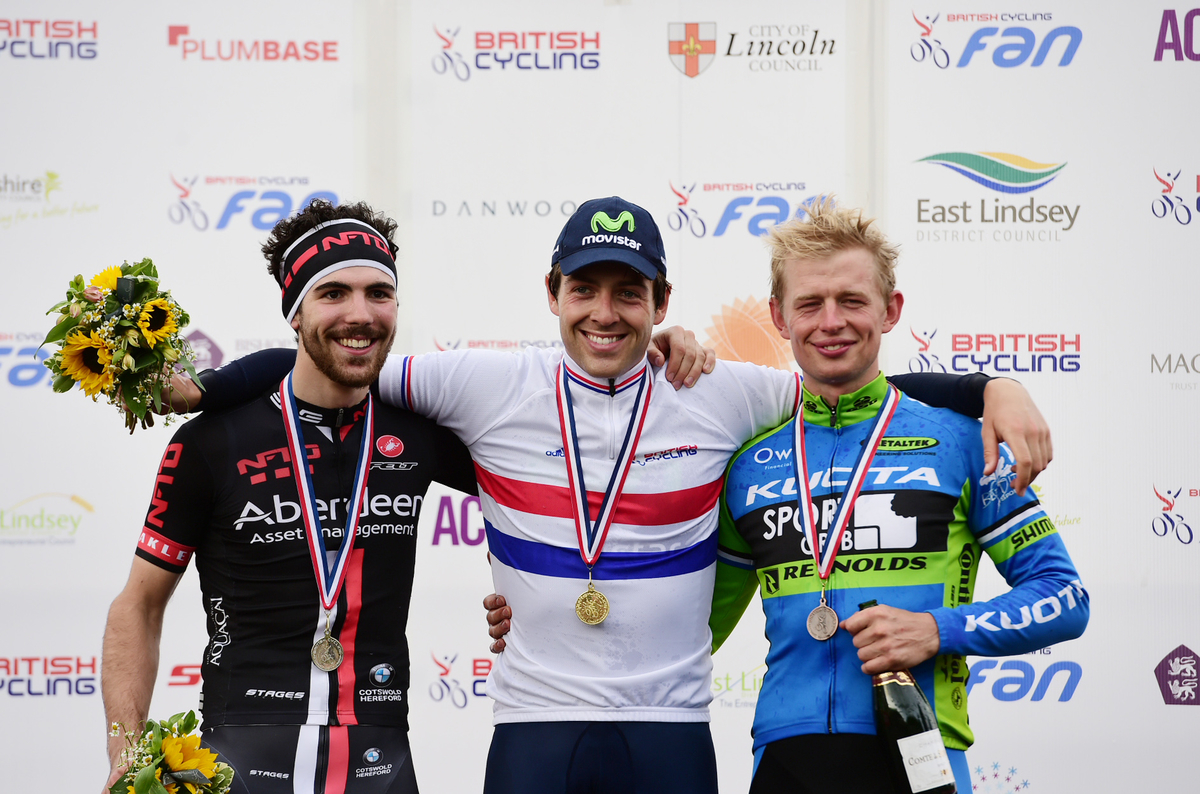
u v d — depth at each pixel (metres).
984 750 8.23
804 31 8.59
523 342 8.58
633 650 4.73
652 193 8.61
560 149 8.61
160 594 4.72
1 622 8.23
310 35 8.59
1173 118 8.50
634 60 8.62
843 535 4.61
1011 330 8.49
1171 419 8.41
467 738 8.34
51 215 8.48
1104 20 8.52
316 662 4.55
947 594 4.50
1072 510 8.39
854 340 4.68
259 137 8.57
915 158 8.55
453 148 8.60
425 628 8.39
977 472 4.65
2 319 8.41
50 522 8.34
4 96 8.48
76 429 8.39
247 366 4.98
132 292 4.44
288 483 4.71
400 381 5.00
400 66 8.62
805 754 4.44
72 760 8.16
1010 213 8.52
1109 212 8.50
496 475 5.00
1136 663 8.26
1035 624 4.36
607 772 4.65
